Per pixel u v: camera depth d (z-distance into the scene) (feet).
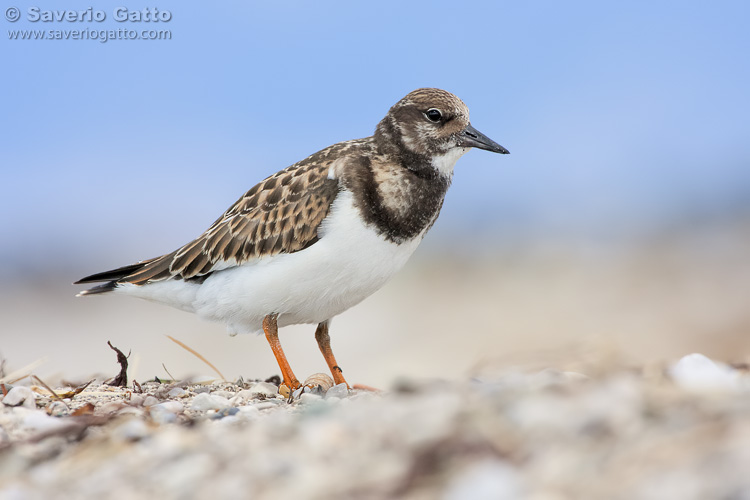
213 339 76.79
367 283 37.29
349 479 18.97
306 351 71.72
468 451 19.11
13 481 22.45
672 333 67.51
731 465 16.22
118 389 36.50
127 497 20.11
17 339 84.84
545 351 33.42
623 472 17.17
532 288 90.38
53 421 27.84
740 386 23.04
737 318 68.95
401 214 36.99
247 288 37.27
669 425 18.63
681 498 15.79
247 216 37.88
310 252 36.40
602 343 32.99
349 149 38.11
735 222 108.68
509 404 21.16
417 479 18.51
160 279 40.09
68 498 20.57
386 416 21.90
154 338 79.51
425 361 65.10
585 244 109.19
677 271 90.48
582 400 20.77
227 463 20.89
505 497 17.02
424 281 97.35
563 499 16.71
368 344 73.72
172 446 22.82
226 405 31.53
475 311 82.23
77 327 87.92
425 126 37.76
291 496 18.67
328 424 21.99
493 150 38.04
